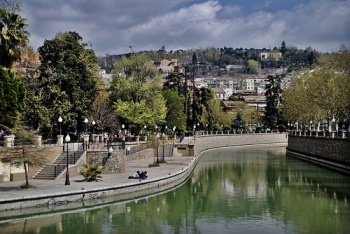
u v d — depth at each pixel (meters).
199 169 71.38
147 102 86.81
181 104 103.38
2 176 44.09
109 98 86.81
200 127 130.38
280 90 150.00
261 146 135.88
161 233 30.67
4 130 50.16
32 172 47.34
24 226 31.86
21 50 52.81
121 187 42.19
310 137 86.81
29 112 58.84
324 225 32.47
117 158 52.91
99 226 32.34
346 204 39.97
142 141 79.12
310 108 94.62
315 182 53.78
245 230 31.42
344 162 65.81
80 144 57.62
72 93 64.25
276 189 49.38
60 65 64.44
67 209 37.16
